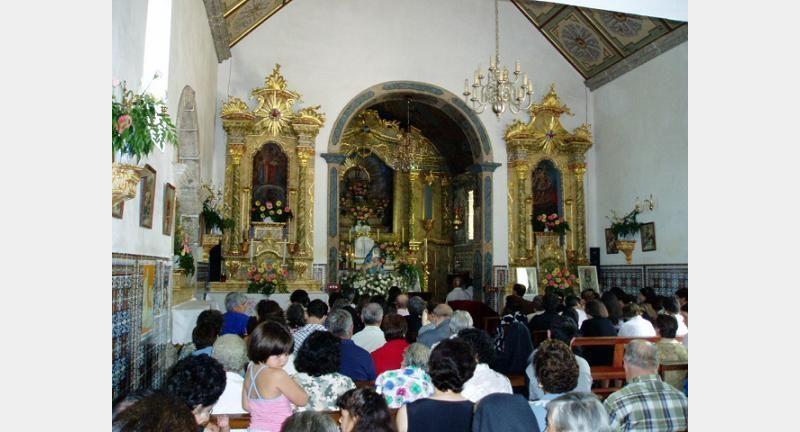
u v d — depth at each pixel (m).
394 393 4.09
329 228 14.60
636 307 7.66
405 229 20.00
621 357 6.79
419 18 15.72
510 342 6.67
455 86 15.76
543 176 16.20
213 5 10.96
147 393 2.30
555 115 16.03
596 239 16.09
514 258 15.73
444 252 20.20
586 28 15.05
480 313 14.19
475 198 16.27
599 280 15.89
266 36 14.70
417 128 20.44
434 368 3.28
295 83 14.80
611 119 15.64
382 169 20.28
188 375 2.96
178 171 7.58
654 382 3.81
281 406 3.74
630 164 14.81
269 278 12.91
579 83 16.52
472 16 16.05
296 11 14.95
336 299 9.11
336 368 4.14
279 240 13.95
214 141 13.81
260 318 6.67
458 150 19.30
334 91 15.01
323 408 4.01
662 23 13.09
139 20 5.40
